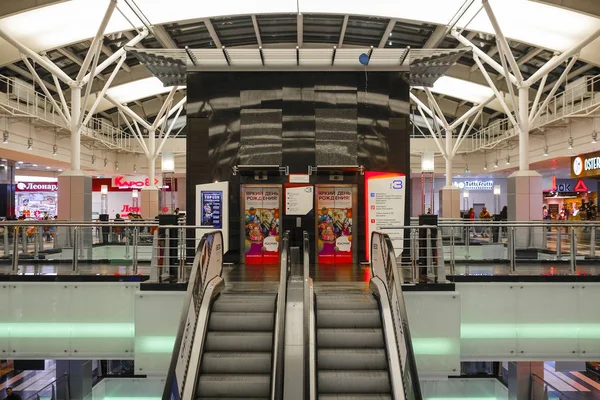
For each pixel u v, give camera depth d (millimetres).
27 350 8867
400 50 11531
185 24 23984
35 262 11828
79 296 8891
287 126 12203
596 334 8820
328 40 27609
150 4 18234
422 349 8391
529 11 17141
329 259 12172
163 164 23984
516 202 17469
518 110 18844
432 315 8414
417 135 40281
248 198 12273
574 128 23531
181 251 9102
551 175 37938
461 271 10062
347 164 12125
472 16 18828
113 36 23281
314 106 12203
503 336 8812
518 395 15562
